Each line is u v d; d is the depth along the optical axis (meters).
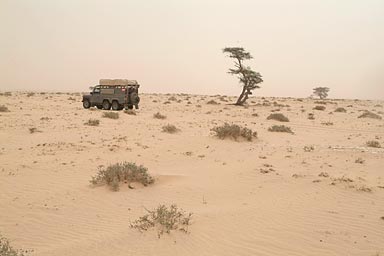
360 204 9.26
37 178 10.98
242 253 6.41
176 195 9.70
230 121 28.30
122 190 9.93
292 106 47.84
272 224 7.74
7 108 29.45
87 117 26.52
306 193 10.05
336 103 58.09
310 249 6.65
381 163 14.31
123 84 33.72
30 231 7.32
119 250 6.31
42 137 17.53
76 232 7.26
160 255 6.17
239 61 44.00
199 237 6.91
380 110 48.84
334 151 16.59
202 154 15.30
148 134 19.66
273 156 15.15
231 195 9.85
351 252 6.58
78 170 12.00
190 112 35.19
